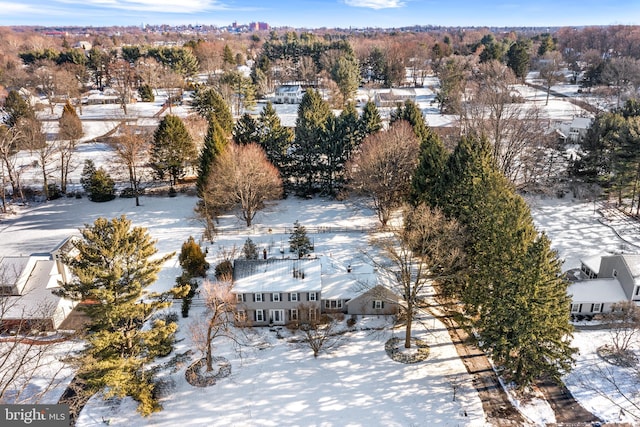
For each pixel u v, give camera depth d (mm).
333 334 43188
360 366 39312
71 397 34562
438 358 40188
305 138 70875
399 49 166750
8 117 100062
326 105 87188
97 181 71438
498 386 37156
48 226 64125
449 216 46219
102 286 31500
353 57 148375
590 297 44438
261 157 64188
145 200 72875
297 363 39719
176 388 37031
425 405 35375
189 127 84750
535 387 36906
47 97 121000
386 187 59375
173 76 130000
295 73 159500
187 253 50188
